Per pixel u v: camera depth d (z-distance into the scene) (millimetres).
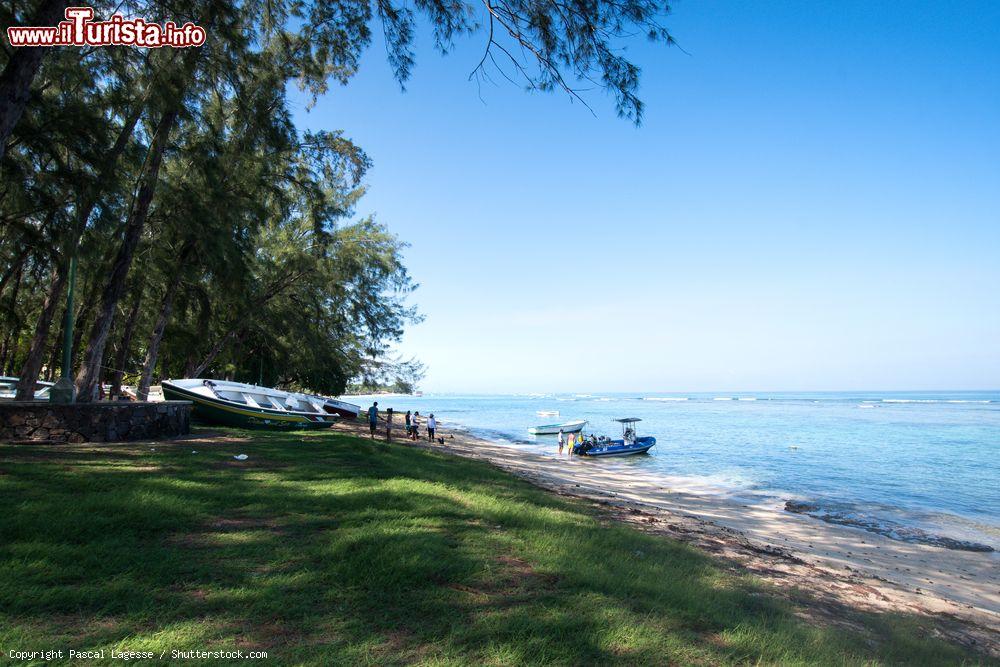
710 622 4742
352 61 15430
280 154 19875
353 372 40312
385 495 7945
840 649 4641
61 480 7344
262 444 13875
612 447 30438
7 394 20984
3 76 8836
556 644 3781
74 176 12594
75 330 23188
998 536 14250
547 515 8414
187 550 5105
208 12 13727
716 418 76500
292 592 4324
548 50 7379
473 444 33625
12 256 16078
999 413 88562
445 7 8258
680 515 13914
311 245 28062
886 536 13883
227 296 22703
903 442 40438
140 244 19203
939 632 6465
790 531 13594
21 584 3957
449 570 5074
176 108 14750
